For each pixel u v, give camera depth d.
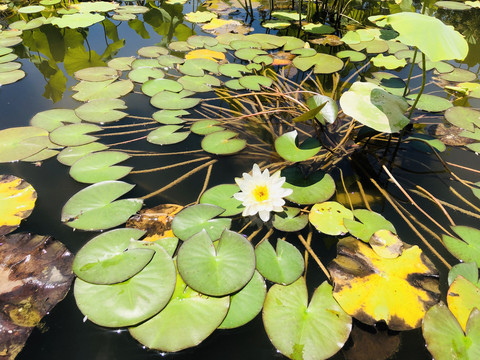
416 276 0.70
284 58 1.60
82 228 0.79
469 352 0.59
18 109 1.22
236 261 0.71
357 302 0.66
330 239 0.80
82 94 1.29
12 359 0.58
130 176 0.96
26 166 0.98
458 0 2.36
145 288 0.67
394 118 0.95
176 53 1.67
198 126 1.14
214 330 0.62
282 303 0.66
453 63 1.61
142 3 2.40
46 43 1.80
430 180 0.97
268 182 0.81
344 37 1.81
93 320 0.63
